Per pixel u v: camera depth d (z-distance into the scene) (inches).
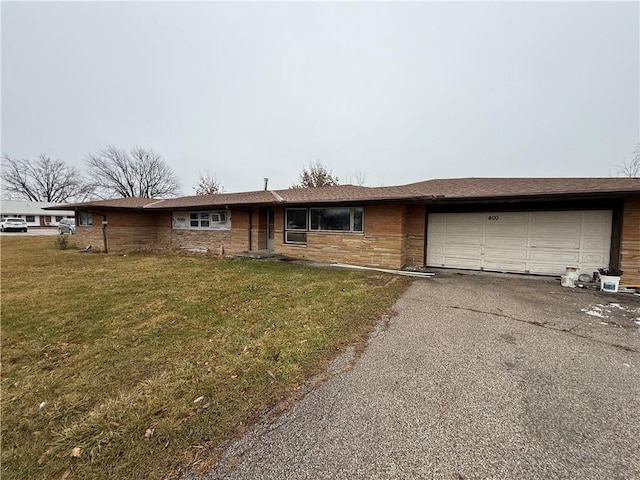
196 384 105.7
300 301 215.9
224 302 219.0
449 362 121.3
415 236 387.2
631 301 219.6
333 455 71.8
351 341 142.9
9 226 1275.8
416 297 227.1
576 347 136.6
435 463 69.3
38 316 192.5
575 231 309.9
